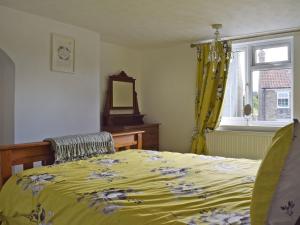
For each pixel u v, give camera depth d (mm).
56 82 3451
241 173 2055
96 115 3951
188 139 4688
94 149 2697
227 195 1538
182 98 4742
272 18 3324
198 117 4445
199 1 2799
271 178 1014
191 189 1643
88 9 3035
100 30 3848
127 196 1490
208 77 4320
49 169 2072
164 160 2520
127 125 4645
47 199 1582
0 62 3189
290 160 1003
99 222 1308
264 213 1001
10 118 3102
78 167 2176
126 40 4406
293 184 988
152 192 1572
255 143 4031
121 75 4762
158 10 3057
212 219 1226
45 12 3133
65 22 3490
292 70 3854
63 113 3527
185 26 3654
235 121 4422
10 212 1744
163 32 3951
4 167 2008
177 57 4785
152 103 5109
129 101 4914
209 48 4270
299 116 3779
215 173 2051
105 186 1670
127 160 2496
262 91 4270
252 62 4340
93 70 3904
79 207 1434
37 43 3244
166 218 1230
